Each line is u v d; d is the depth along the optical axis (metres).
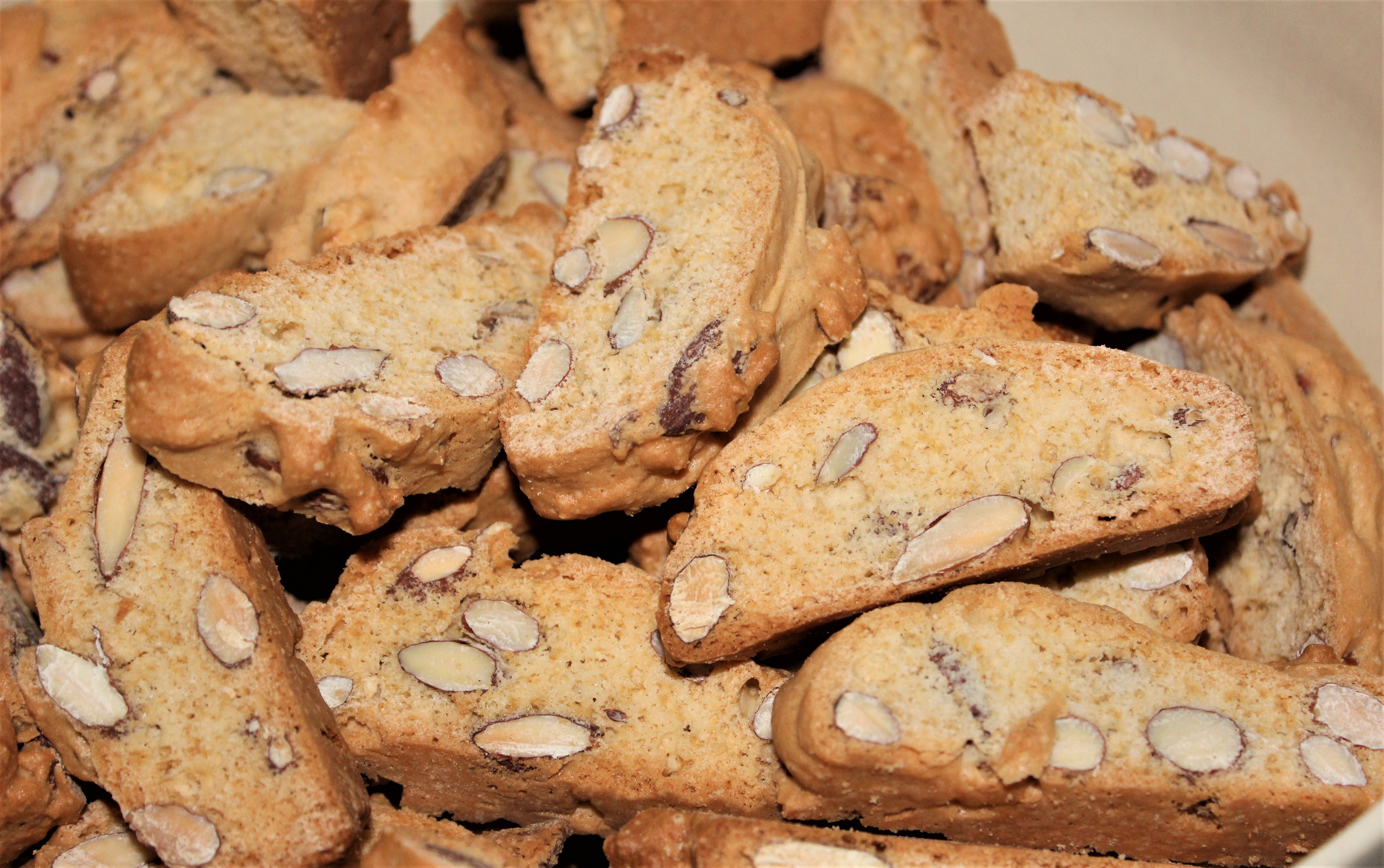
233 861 0.39
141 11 0.47
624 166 0.42
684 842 0.38
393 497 0.40
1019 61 0.49
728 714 0.40
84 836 0.40
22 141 0.46
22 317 0.47
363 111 0.46
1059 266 0.43
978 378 0.40
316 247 0.44
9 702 0.40
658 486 0.41
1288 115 0.45
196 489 0.40
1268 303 0.45
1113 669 0.38
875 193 0.45
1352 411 0.43
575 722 0.40
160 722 0.39
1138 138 0.45
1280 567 0.43
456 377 0.41
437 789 0.41
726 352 0.40
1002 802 0.38
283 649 0.40
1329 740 0.38
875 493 0.40
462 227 0.44
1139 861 0.38
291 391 0.39
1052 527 0.39
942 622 0.38
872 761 0.37
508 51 0.51
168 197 0.45
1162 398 0.40
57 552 0.40
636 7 0.47
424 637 0.41
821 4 0.48
